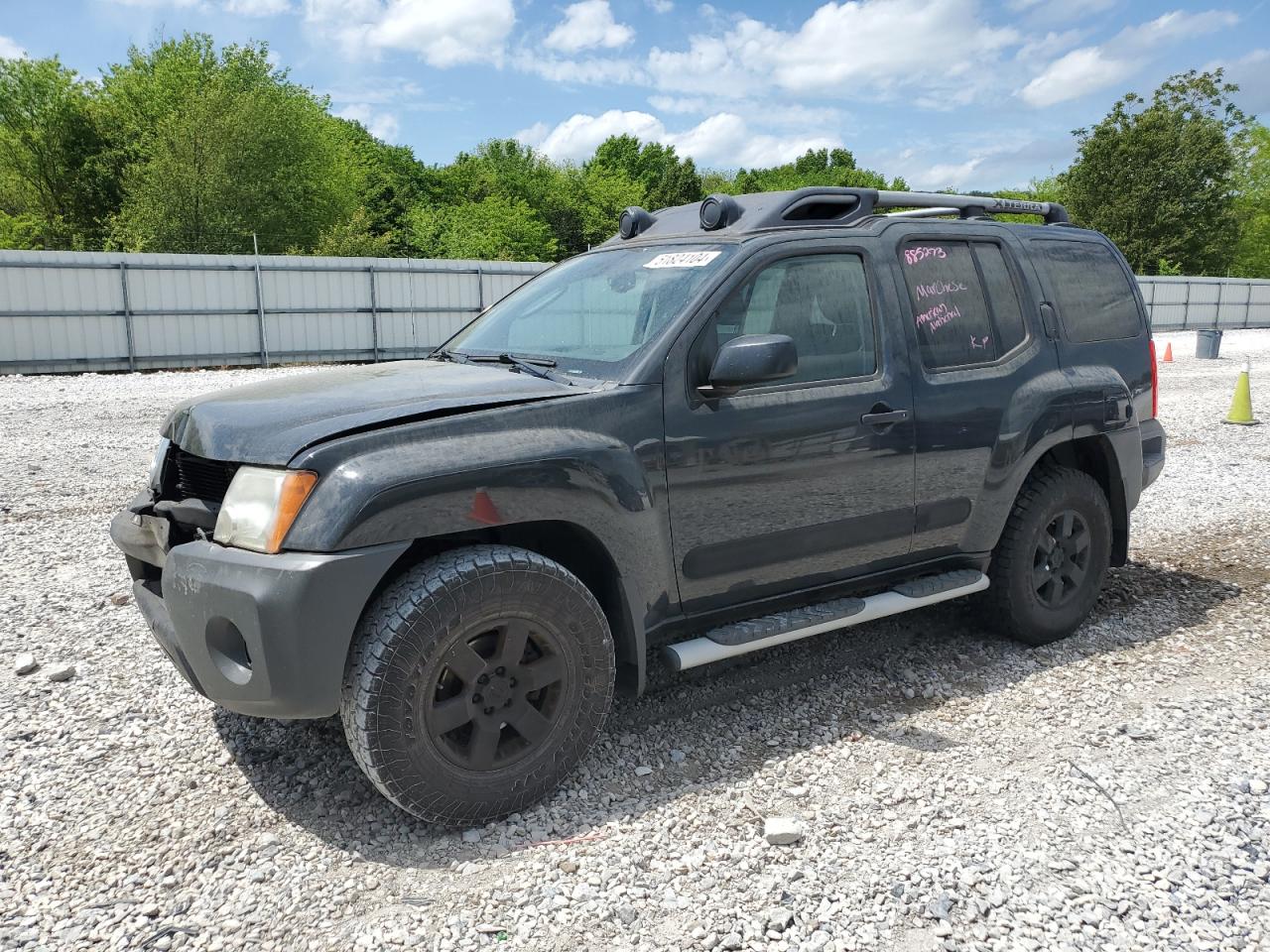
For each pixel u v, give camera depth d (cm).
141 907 243
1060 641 435
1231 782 303
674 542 312
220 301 2338
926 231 390
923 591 375
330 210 5059
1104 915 238
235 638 264
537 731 285
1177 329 3991
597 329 340
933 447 370
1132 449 446
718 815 287
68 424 1156
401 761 260
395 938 231
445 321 2692
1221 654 417
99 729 344
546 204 8025
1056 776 309
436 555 275
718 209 360
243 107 4188
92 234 4850
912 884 251
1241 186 6406
